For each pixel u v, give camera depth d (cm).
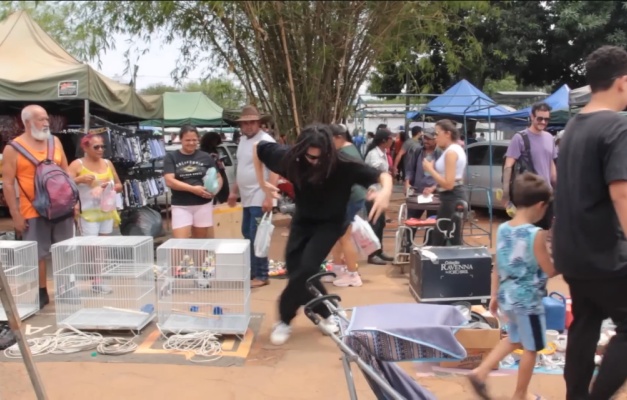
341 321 294
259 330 499
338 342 273
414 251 583
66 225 566
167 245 485
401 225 733
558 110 1275
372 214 397
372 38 956
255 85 1037
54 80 699
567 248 286
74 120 1065
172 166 631
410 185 899
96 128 793
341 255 657
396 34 984
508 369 413
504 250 351
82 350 446
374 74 1135
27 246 526
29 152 541
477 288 542
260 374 409
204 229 650
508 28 1703
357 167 434
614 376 276
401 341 264
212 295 479
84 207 619
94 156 628
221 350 448
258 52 969
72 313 495
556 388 383
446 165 609
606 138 270
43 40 799
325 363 430
